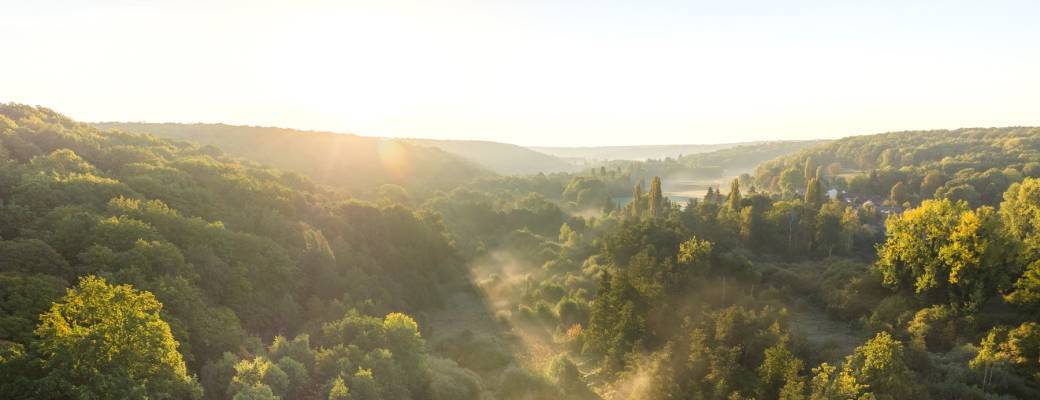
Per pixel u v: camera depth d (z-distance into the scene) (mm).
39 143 94812
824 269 96812
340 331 59875
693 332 61719
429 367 61188
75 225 58031
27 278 45656
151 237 60094
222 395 44812
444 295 103812
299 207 100688
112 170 95062
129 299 37438
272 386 44969
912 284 73938
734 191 137125
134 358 36094
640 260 87312
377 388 50094
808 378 51062
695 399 53281
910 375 47125
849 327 72312
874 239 121938
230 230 76750
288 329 68875
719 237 112312
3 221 57594
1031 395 46969
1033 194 100938
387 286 90188
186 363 46594
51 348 33688
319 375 51406
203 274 61844
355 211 108062
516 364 73250
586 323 85062
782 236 114812
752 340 58000
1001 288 64688
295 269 77875
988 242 64938
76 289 41344
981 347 56688
